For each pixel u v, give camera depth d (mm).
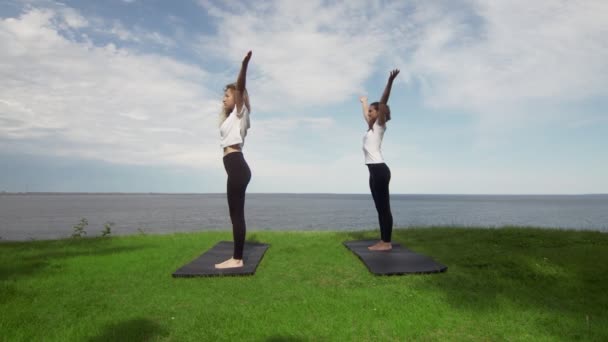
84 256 6098
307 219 37500
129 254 6262
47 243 7695
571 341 2799
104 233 9383
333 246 6707
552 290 4082
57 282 4453
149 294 3998
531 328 3053
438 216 42469
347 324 3145
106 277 4684
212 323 3174
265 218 39594
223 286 4273
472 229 8516
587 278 4469
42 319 3279
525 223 30734
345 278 4609
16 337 2861
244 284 4348
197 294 3992
